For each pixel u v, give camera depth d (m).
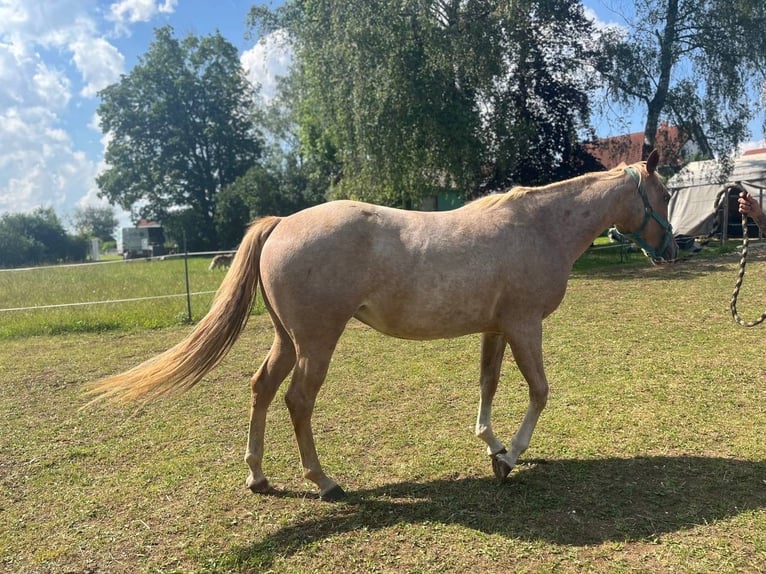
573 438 3.65
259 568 2.41
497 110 14.09
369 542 2.58
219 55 38.78
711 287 9.70
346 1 12.87
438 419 4.11
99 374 5.70
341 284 2.82
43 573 2.41
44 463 3.55
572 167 18.67
